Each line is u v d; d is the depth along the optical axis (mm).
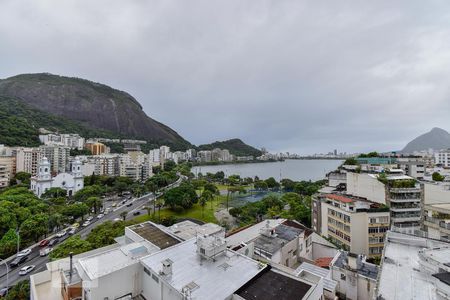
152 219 93688
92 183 148625
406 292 21312
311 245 51625
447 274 20000
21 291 39688
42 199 106688
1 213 69750
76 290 25656
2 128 177375
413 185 62500
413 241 32000
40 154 159125
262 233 45531
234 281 23844
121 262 27734
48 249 65625
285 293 22422
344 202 63344
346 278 32688
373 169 79188
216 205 133500
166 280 23641
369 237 58562
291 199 124250
